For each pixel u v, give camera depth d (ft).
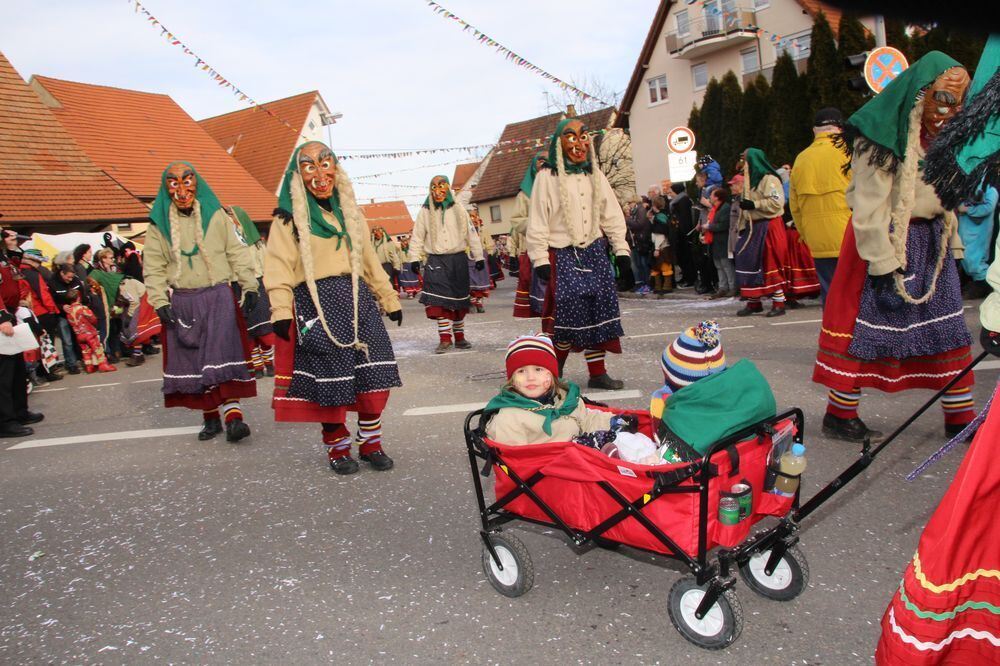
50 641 11.30
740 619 9.37
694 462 9.45
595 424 12.75
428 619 11.09
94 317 40.27
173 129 114.42
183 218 20.70
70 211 78.95
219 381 20.62
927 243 15.07
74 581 13.39
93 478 19.54
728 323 32.60
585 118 147.54
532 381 12.57
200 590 12.62
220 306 20.75
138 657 10.68
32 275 37.35
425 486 16.48
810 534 12.50
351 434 20.94
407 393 25.50
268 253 16.87
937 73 13.93
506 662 9.84
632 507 10.05
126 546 14.82
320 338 16.74
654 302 44.98
